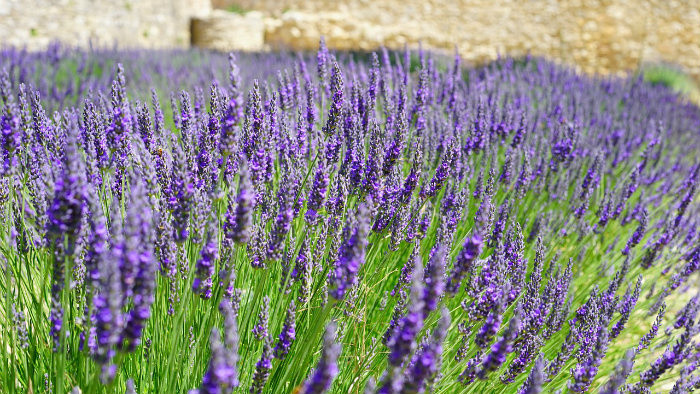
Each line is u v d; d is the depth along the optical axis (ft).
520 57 10.80
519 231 2.39
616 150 4.40
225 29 17.24
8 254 2.15
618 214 3.24
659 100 8.09
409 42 18.43
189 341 2.19
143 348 2.20
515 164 3.30
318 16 18.26
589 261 3.55
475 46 18.97
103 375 1.78
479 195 2.88
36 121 2.33
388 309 2.52
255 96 2.36
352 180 2.47
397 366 1.81
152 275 1.79
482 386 2.31
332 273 2.31
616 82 8.66
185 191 2.04
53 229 1.85
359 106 2.80
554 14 18.79
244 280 2.43
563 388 2.53
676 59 18.63
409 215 2.48
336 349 1.77
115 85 2.23
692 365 2.47
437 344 1.78
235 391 2.12
